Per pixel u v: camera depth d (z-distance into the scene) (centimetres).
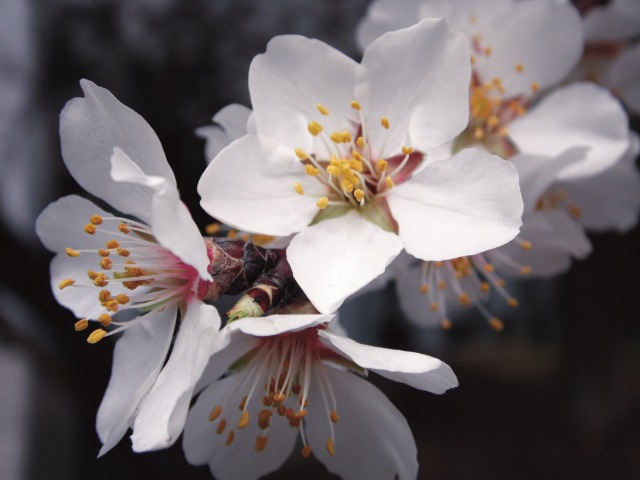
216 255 10
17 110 29
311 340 11
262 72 11
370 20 15
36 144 29
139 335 11
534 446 33
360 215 11
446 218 10
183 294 11
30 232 28
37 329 24
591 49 17
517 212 10
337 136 11
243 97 28
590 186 15
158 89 27
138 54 27
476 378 40
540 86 14
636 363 37
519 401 37
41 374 28
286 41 11
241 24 28
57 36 28
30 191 29
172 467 28
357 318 36
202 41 28
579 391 31
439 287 13
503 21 14
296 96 11
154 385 10
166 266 10
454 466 34
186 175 26
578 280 29
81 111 10
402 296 14
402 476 11
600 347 30
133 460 27
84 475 28
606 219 15
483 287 14
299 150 10
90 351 24
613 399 31
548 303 39
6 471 30
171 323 11
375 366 9
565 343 32
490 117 14
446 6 14
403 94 11
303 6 27
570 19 14
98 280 11
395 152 11
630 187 15
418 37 10
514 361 41
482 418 37
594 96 14
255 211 10
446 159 10
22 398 31
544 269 14
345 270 10
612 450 31
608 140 14
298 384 11
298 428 11
